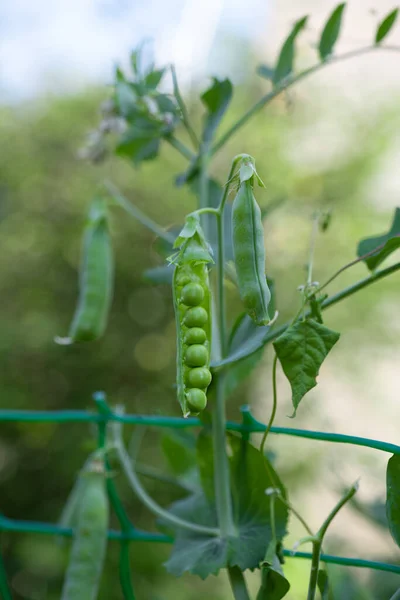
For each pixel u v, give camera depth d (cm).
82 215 547
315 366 102
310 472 410
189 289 96
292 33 156
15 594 455
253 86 586
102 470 141
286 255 540
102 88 576
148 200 555
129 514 468
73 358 538
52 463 519
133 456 163
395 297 534
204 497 139
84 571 134
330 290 535
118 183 551
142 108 163
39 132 561
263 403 528
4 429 524
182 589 408
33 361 534
